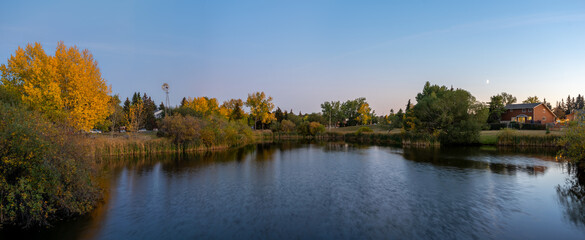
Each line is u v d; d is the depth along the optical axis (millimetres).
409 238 10781
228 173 23406
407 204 14844
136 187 18469
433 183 19422
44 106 24172
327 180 20656
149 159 31438
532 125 55625
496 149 38781
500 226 11867
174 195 16562
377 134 60219
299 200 15648
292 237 10875
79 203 12961
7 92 26047
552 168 24281
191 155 35344
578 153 20156
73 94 26156
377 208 14250
